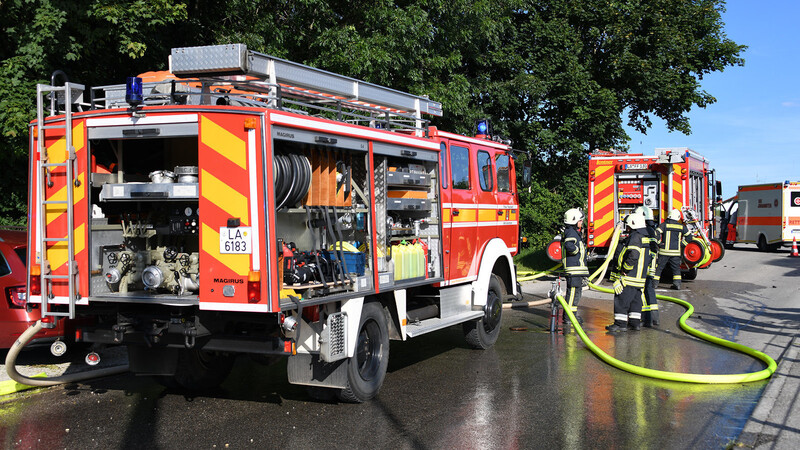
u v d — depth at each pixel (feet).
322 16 48.03
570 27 75.00
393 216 24.62
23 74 32.22
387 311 22.98
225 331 18.81
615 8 75.97
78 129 19.03
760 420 18.97
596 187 56.08
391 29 48.19
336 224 20.75
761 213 92.22
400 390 22.72
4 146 32.53
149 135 18.25
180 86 20.01
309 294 18.65
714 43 81.15
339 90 21.68
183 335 18.43
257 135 17.34
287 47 48.78
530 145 73.05
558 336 32.81
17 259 24.06
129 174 20.58
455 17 55.11
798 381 23.39
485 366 26.30
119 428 18.63
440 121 60.34
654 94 77.82
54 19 31.35
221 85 20.08
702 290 50.26
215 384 22.71
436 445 17.21
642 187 55.21
